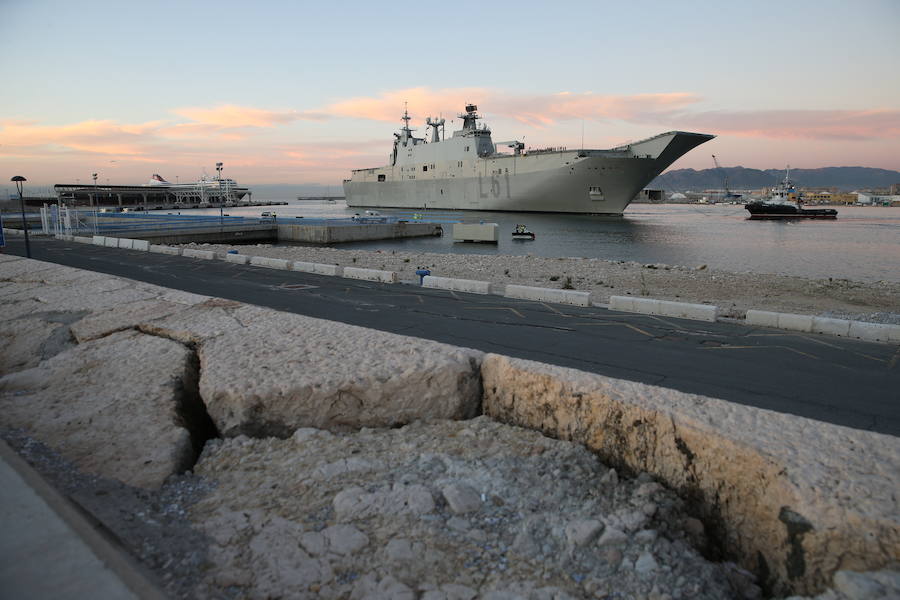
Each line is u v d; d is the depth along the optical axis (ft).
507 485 13.74
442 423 18.10
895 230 233.96
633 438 14.94
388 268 83.82
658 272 80.28
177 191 645.10
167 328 26.20
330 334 24.25
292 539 11.33
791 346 31.09
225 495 13.42
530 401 17.75
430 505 12.60
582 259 96.68
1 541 9.21
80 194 487.20
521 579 10.41
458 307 43.11
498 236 175.63
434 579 10.31
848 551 9.92
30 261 58.08
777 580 11.18
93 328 27.32
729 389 23.61
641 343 31.78
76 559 8.82
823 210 327.88
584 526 11.78
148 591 8.38
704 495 13.17
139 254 83.25
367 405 17.98
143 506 12.51
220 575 10.07
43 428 16.15
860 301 59.72
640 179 246.47
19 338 28.73
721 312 45.03
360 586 10.02
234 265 70.28
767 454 12.01
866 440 12.79
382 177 358.64
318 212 431.43
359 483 13.75
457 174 299.17
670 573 10.77
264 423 17.38
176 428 16.31
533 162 260.01
